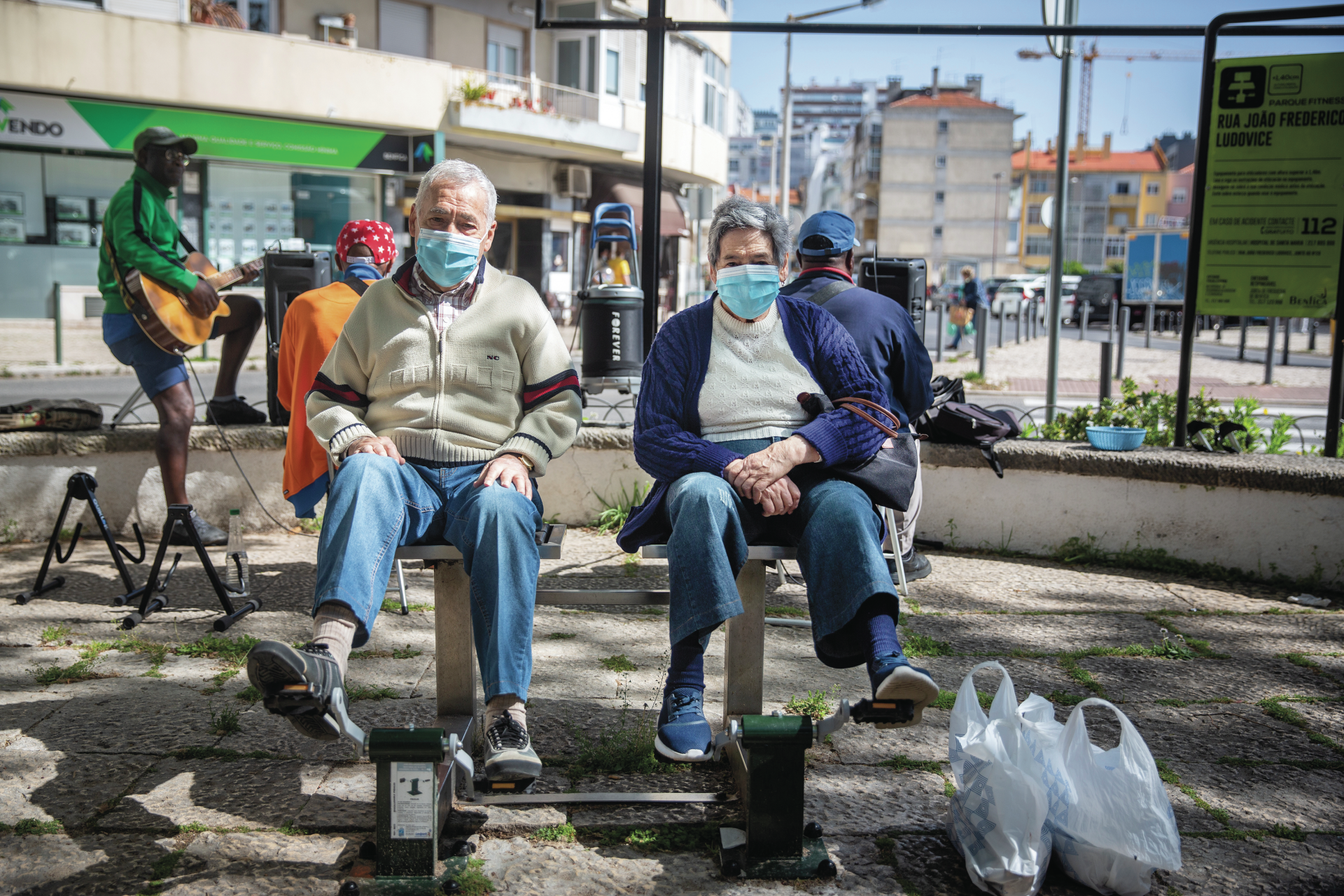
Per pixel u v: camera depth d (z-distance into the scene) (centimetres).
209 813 263
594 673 372
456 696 287
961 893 236
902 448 298
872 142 10506
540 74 2450
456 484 288
